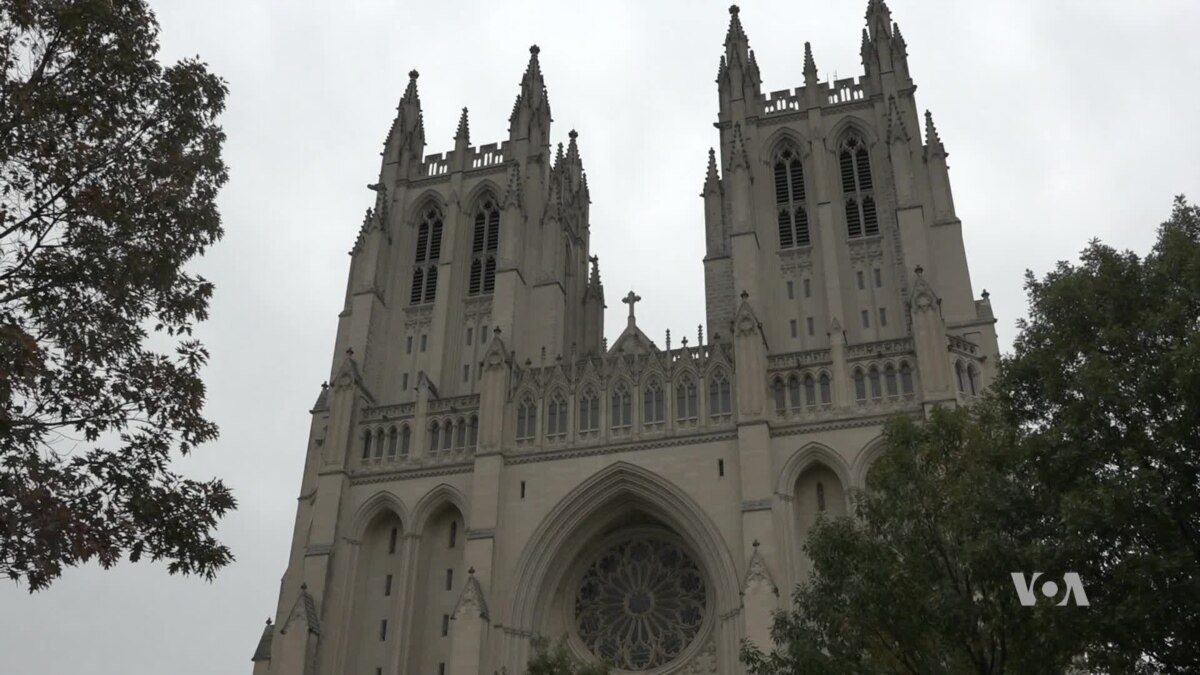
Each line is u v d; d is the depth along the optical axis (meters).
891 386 76.38
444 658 78.19
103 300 34.31
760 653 44.59
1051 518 37.84
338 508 82.56
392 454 85.56
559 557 79.19
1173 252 39.41
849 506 72.25
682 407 80.31
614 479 78.75
